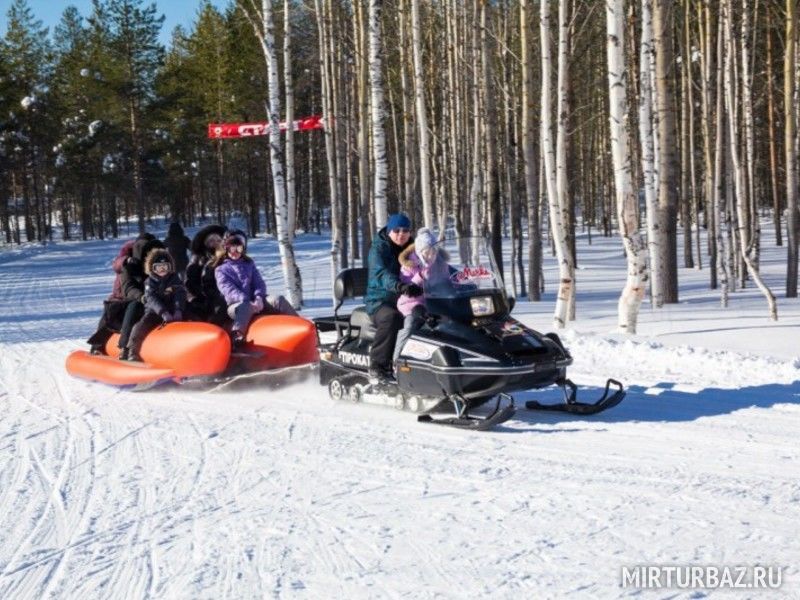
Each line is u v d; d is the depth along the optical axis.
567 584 4.14
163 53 60.00
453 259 7.86
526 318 14.55
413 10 17.81
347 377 8.62
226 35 54.78
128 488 5.97
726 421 7.21
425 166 18.06
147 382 9.40
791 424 7.04
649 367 9.65
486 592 4.08
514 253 22.53
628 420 7.40
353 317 8.60
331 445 6.93
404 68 25.17
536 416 7.74
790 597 3.92
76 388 9.96
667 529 4.80
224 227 10.95
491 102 19.03
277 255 42.12
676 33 29.08
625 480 5.71
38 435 7.71
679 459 6.16
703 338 11.23
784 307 16.55
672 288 18.45
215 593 4.16
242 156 56.62
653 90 19.66
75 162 60.25
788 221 19.52
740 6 22.47
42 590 4.30
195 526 5.14
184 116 60.84
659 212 18.50
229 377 9.46
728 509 5.09
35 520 5.38
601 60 28.80
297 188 60.12
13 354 13.06
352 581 4.25
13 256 50.59
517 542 4.70
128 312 9.92
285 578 4.31
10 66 60.34
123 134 59.34
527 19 19.03
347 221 33.38
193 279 10.82
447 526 4.98
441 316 7.60
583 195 50.66
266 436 7.34
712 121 24.47
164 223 78.56
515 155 24.86
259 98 52.84
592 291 22.53
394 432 7.31
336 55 25.05
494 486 5.69
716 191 21.16
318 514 5.26
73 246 57.09
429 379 7.50
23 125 61.16
